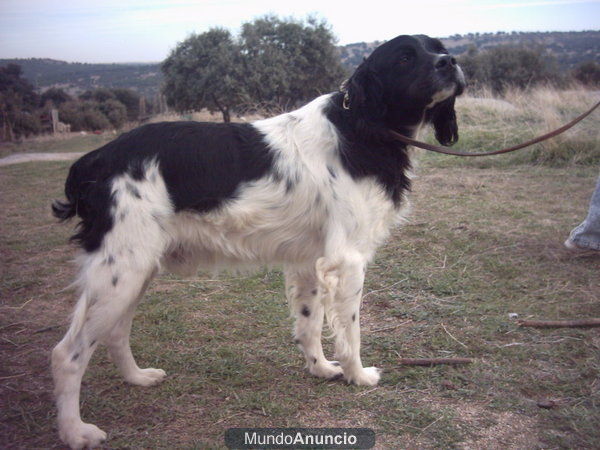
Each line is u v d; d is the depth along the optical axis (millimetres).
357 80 966
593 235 1475
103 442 863
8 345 1185
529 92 4152
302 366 1084
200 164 919
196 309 1329
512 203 1994
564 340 1109
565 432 848
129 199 881
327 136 964
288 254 1007
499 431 858
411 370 1042
